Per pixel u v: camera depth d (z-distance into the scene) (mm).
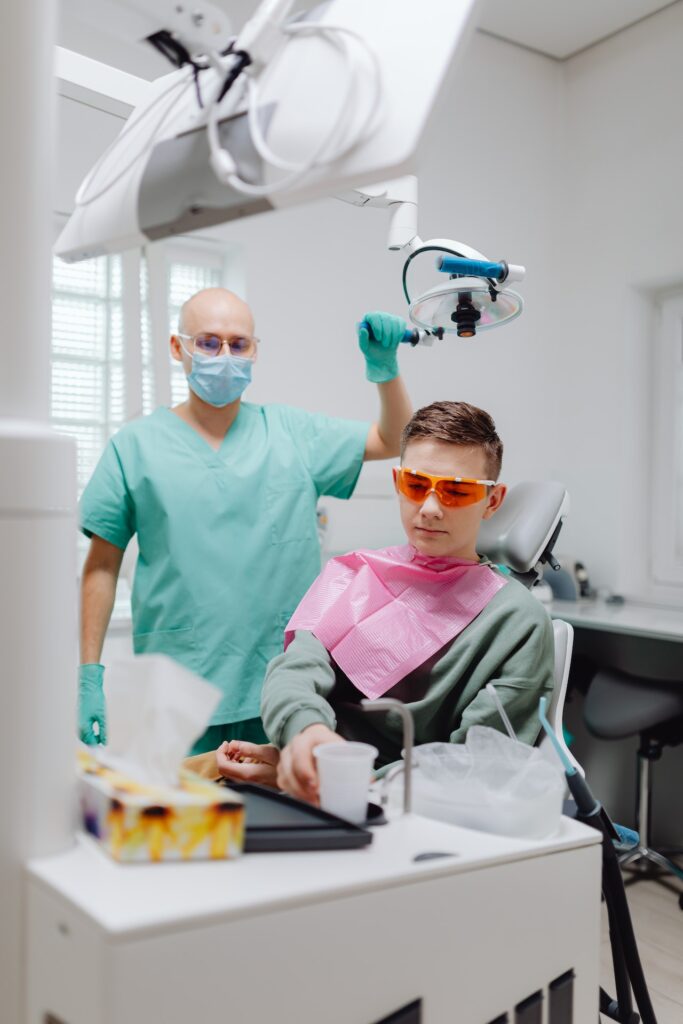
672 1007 2029
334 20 811
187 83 982
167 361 2459
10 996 726
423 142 713
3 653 722
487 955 782
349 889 690
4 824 719
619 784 3336
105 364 2791
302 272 3080
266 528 1986
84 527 1911
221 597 1930
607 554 3555
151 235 947
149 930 602
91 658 1855
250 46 838
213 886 669
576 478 3693
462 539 1222
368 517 3230
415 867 734
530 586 1587
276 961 655
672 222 3301
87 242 1006
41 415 777
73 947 640
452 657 1207
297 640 1274
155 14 902
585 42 3604
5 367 748
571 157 3721
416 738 1229
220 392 1911
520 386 3658
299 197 779
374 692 1213
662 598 3365
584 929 876
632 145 3447
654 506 3586
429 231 3367
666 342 3537
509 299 1485
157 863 718
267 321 3010
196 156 874
